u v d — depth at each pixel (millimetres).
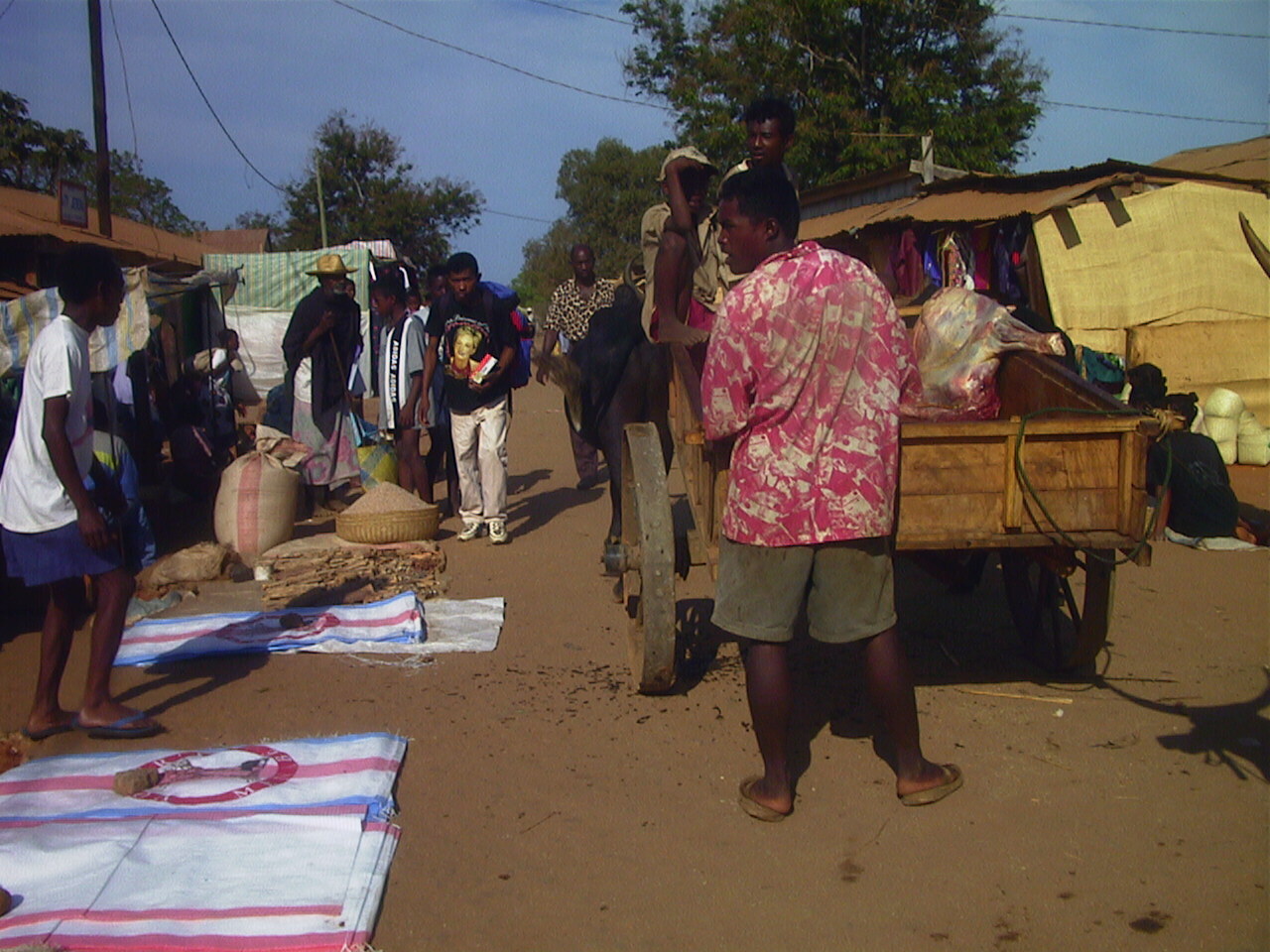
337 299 8523
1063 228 11023
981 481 3852
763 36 24016
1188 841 3398
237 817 3490
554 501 9516
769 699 3520
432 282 8680
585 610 6004
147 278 6965
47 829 3408
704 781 3871
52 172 24781
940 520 3852
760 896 3152
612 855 3387
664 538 4324
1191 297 11031
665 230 4883
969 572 6000
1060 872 3244
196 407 9789
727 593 3529
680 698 4648
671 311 4832
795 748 4125
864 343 3346
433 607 6004
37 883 3115
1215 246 11031
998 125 23891
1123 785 3771
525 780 3891
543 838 3492
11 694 4832
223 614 5820
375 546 7258
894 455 3408
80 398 4156
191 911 2955
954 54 24344
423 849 3420
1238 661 4957
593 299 9523
